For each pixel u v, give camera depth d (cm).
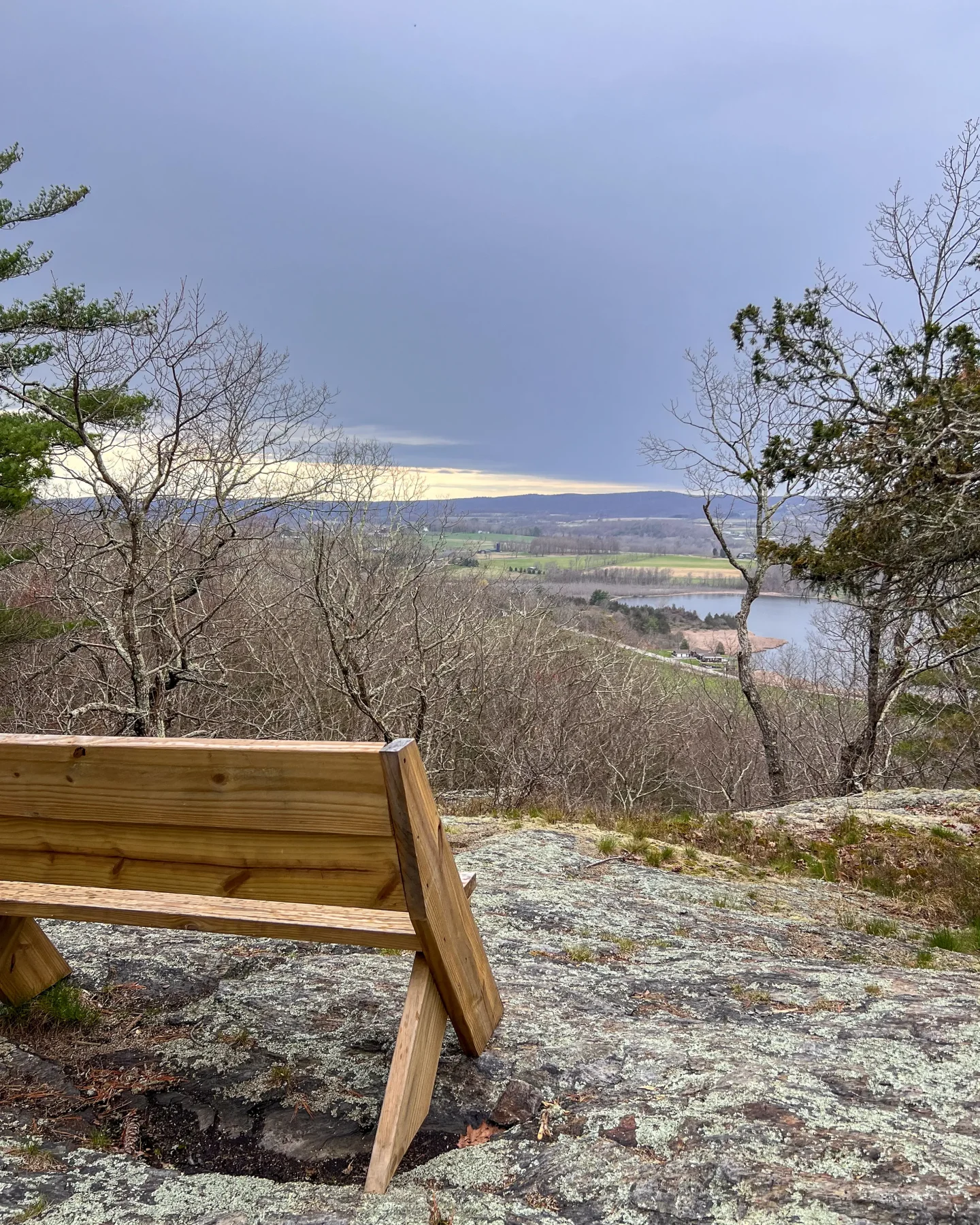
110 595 1210
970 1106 205
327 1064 234
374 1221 165
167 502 1169
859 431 1023
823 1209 159
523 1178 180
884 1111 201
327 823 187
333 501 1272
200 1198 173
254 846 197
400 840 182
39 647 1459
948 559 909
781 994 304
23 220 1428
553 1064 234
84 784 203
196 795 194
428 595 1770
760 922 470
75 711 1074
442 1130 205
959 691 1764
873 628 1597
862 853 735
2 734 210
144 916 217
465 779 1717
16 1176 178
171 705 1291
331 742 181
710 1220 159
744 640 1878
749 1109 199
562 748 1659
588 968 333
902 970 355
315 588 1265
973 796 949
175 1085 224
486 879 495
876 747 1886
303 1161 195
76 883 216
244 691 1527
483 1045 238
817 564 1089
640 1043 248
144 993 274
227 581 1465
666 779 2048
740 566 1880
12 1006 255
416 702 1366
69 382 1061
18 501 1212
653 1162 181
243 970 299
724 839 746
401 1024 205
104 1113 211
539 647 1867
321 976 292
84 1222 163
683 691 2338
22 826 215
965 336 1168
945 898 652
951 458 901
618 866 576
